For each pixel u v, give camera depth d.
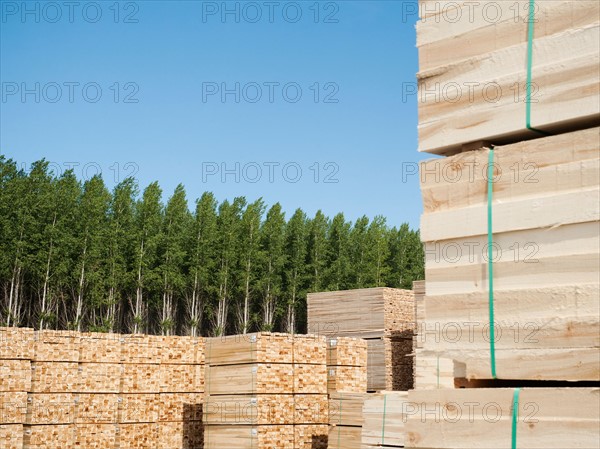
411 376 16.94
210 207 59.25
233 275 60.38
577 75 3.60
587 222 3.49
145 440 15.16
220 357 13.18
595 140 3.53
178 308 62.25
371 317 16.72
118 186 55.19
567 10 3.68
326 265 67.75
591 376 3.38
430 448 3.87
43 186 50.12
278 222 63.38
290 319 63.62
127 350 15.34
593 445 3.32
